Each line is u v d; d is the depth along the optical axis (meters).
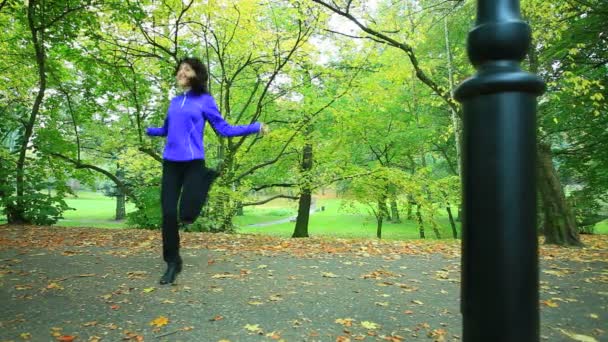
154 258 4.66
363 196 12.92
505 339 0.81
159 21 8.83
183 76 3.47
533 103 0.85
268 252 5.35
